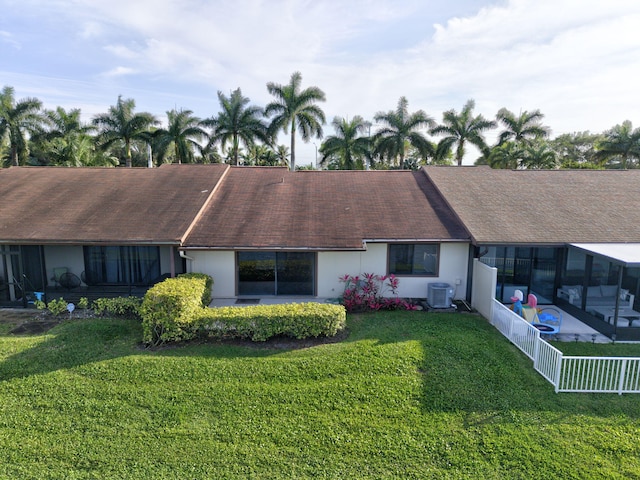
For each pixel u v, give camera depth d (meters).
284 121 40.53
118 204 15.98
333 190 18.47
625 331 11.62
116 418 7.48
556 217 15.16
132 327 12.00
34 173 19.17
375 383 8.63
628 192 17.41
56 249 15.43
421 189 18.45
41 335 11.41
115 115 42.25
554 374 8.77
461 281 15.02
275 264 15.07
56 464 6.35
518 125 45.47
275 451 6.69
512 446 6.86
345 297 14.16
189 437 6.99
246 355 9.98
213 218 15.69
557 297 14.75
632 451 6.78
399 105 41.72
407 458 6.58
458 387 8.57
